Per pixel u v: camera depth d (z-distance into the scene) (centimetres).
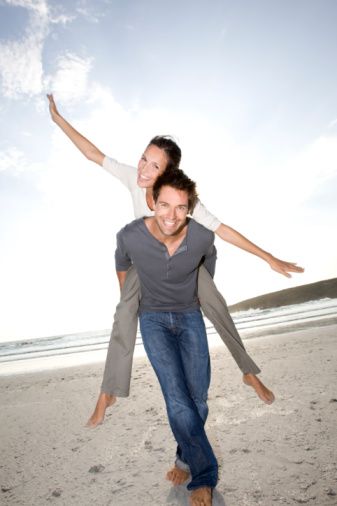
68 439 335
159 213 194
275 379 448
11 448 328
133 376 564
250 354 641
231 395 402
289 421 307
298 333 829
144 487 232
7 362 1245
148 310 229
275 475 225
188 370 223
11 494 244
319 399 352
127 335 232
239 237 246
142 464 265
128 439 316
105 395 234
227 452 264
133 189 292
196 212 239
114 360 232
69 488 243
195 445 192
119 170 305
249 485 218
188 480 233
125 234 208
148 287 222
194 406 200
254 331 1050
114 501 220
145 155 267
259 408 349
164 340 216
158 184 194
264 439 278
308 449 253
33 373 760
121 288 264
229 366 552
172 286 217
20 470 280
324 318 1120
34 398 522
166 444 294
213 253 243
